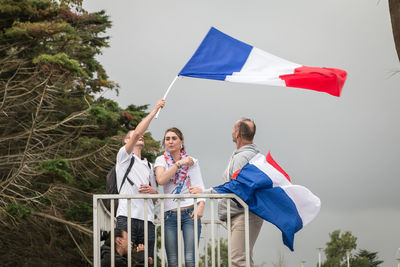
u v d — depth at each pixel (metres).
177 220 6.60
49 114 19.64
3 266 20.75
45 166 17.39
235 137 7.05
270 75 7.35
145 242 6.40
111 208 6.43
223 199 6.88
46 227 20.08
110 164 20.66
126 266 6.54
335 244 57.94
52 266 21.05
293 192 6.77
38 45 21.67
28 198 18.11
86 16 24.42
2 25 20.78
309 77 7.29
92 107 19.70
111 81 25.64
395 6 6.80
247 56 7.44
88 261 19.80
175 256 6.80
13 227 19.50
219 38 7.45
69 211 19.33
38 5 21.08
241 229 6.74
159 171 6.83
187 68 7.32
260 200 6.68
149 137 22.62
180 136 6.98
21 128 21.61
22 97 20.80
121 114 22.14
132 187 6.79
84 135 21.92
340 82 7.39
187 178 6.93
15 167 20.14
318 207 6.84
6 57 20.81
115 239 6.55
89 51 24.17
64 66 17.58
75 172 20.72
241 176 6.70
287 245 6.69
